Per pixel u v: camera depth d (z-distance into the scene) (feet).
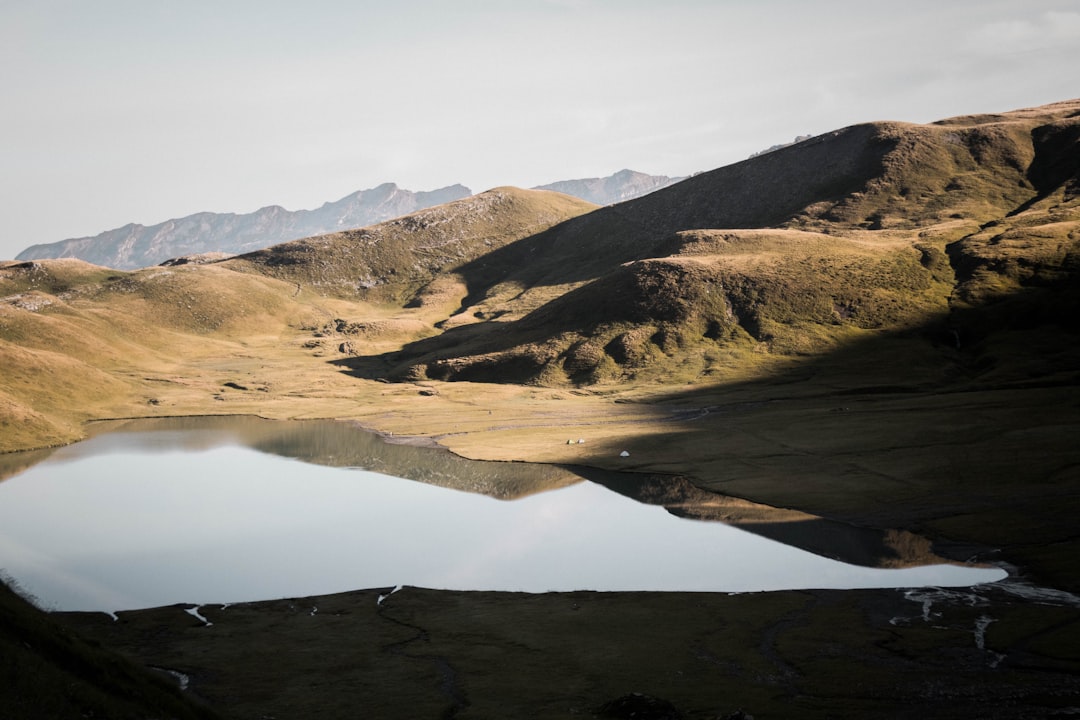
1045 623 168.14
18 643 102.73
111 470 424.87
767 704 130.31
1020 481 287.48
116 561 260.21
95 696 97.09
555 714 128.36
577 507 317.22
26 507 341.41
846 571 221.05
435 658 164.66
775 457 373.40
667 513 300.40
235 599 221.66
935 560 223.71
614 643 170.50
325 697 141.28
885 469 327.88
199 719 111.14
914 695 133.08
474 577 236.43
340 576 241.55
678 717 124.47
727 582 218.79
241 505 339.16
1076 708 123.95
